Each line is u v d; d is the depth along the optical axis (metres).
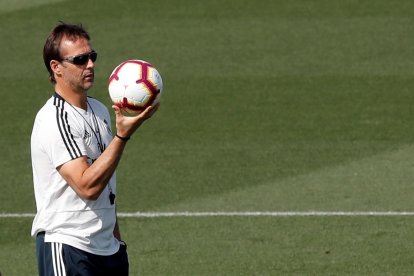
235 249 31.16
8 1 62.72
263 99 47.09
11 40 55.97
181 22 57.69
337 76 49.84
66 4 61.50
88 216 20.91
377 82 48.94
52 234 20.91
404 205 34.72
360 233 32.28
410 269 29.36
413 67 50.84
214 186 37.16
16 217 34.50
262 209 34.66
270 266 29.77
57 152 20.38
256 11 59.06
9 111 46.28
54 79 21.05
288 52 53.06
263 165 39.25
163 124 44.22
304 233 32.41
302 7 59.53
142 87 20.34
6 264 30.36
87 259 21.00
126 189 37.06
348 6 59.56
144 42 55.00
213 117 45.03
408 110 45.31
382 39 54.53
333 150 40.75
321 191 36.31
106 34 56.31
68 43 20.59
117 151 19.92
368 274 29.02
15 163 40.09
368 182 37.09
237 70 50.94
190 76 50.31
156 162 39.78
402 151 40.44
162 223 33.59
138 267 29.81
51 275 21.03
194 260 30.33
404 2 59.97
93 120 21.16
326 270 29.36
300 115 45.03
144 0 61.59
